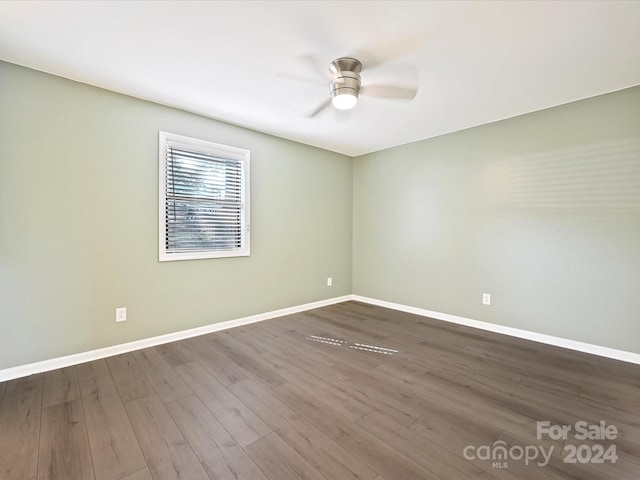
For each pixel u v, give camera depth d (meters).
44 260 2.29
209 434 1.60
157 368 2.36
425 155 3.88
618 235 2.57
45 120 2.28
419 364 2.46
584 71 2.23
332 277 4.54
